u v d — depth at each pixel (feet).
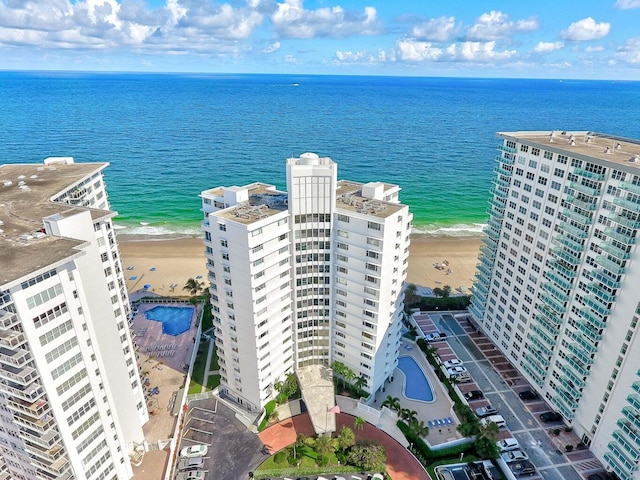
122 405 207.21
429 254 469.98
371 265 216.74
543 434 234.17
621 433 197.47
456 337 317.83
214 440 230.27
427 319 338.13
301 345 254.68
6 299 133.49
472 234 523.70
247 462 217.36
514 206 271.49
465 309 352.28
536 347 255.70
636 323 188.14
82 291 156.87
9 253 145.89
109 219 216.33
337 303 241.35
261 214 212.23
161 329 322.96
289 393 249.75
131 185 652.07
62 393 154.71
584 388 223.71
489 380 274.36
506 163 273.54
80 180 241.96
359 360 246.27
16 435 166.20
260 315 217.56
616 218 193.36
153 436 230.68
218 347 247.09
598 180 201.46
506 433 234.58
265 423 238.27
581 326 218.59
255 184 260.83
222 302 225.35
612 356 202.80
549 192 237.04
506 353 291.79
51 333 146.41
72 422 161.27
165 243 490.08
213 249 213.87
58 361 150.71
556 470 213.05
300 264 230.27
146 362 286.46
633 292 188.65
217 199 231.50
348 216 214.69
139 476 208.54
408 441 229.25
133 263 441.68
